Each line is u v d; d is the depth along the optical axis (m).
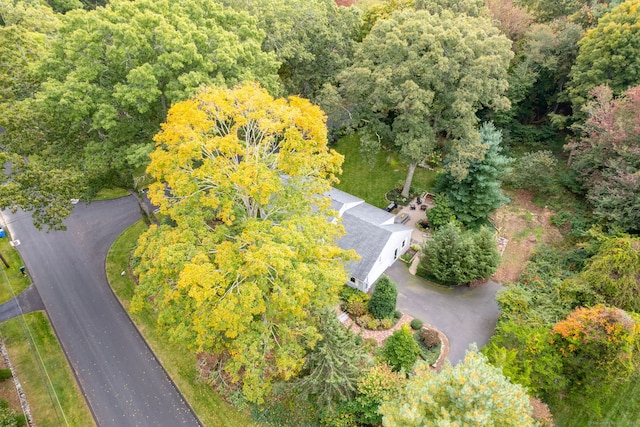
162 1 26.05
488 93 30.64
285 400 20.06
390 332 24.59
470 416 12.78
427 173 38.66
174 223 28.48
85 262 29.98
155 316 25.78
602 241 25.73
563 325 19.62
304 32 35.34
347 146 41.84
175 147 17.31
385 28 30.70
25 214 34.59
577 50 37.88
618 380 19.39
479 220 32.62
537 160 34.16
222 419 20.34
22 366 22.81
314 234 17.92
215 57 25.80
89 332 24.92
